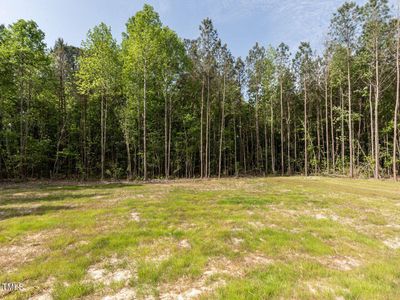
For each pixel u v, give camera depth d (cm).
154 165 3116
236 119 3925
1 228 735
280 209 991
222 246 599
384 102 2939
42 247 594
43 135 2978
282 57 3291
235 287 420
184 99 3309
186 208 991
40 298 399
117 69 2600
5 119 2530
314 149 3838
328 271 484
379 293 405
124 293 413
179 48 2800
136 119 2945
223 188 1684
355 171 2834
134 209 972
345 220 855
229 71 3011
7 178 2642
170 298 398
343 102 3105
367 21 2320
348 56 2583
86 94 2773
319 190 1565
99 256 545
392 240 686
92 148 3309
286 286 425
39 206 1049
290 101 3653
